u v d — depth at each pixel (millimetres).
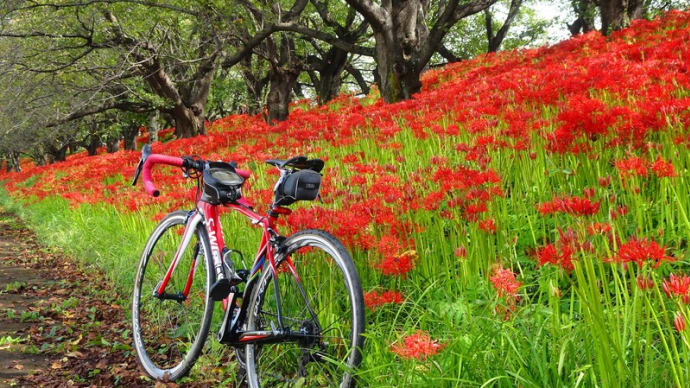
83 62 17281
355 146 7332
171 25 17562
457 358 2350
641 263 1779
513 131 4117
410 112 7684
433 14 23672
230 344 3041
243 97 24219
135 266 6324
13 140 30328
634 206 3385
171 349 4180
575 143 3801
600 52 8734
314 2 20391
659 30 9727
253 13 15539
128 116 21281
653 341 2451
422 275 3502
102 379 3873
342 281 3303
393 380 2404
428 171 4199
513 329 2242
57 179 15727
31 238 12445
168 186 7117
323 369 2904
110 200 8492
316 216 3455
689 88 4277
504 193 3934
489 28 28172
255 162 7281
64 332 5066
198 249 3533
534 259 3268
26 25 16984
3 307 6176
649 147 3471
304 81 36688
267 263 2947
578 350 2230
